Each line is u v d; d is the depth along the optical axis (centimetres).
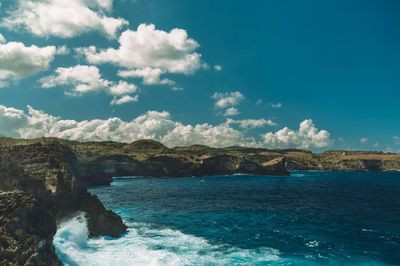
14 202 2361
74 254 3238
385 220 6366
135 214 6594
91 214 4312
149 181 18550
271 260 3516
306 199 10156
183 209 7488
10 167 3547
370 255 3809
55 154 4547
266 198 10338
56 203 3806
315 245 4212
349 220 6338
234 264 3334
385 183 18075
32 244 2242
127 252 3572
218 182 18075
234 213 7006
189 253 3656
